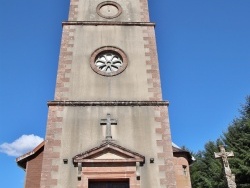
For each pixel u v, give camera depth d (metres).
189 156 15.63
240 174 26.23
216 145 35.66
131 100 13.43
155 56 15.02
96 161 11.45
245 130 30.20
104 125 12.58
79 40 15.44
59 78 13.94
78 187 11.01
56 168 11.40
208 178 33.50
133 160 11.52
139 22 16.27
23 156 13.80
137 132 12.44
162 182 11.27
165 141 12.26
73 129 12.38
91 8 17.17
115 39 15.59
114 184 11.53
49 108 12.85
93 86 13.82
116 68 14.76
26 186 13.09
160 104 13.25
